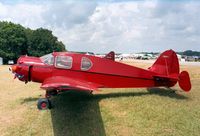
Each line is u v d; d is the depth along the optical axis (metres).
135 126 6.65
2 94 10.48
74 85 6.64
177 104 8.35
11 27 54.06
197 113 7.50
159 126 6.62
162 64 9.95
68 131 6.44
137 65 28.75
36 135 6.38
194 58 65.94
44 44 63.75
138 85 9.40
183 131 6.32
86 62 8.89
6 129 6.73
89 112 7.63
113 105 8.23
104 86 9.05
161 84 9.66
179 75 9.23
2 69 23.95
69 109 7.92
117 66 9.15
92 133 6.29
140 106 8.10
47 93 8.33
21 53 58.69
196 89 10.81
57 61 8.79
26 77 8.87
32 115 7.61
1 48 53.59
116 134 6.24
